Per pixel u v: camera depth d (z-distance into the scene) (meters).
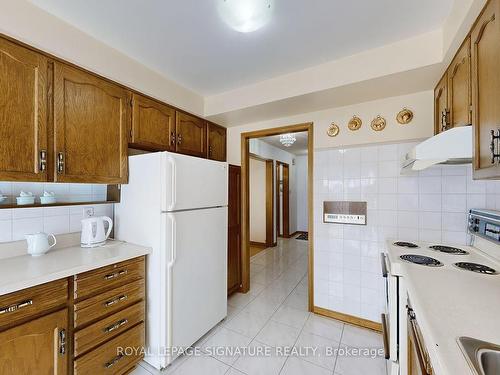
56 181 1.43
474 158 1.11
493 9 0.96
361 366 1.72
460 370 0.59
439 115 1.74
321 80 1.90
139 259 1.67
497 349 0.67
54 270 1.27
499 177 0.96
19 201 1.44
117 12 1.36
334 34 1.54
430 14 1.36
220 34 1.56
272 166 5.37
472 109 1.14
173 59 1.85
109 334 1.48
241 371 1.67
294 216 6.78
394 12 1.35
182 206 1.79
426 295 1.01
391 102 2.05
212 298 2.10
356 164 2.24
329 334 2.10
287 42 1.63
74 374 1.31
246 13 1.16
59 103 1.44
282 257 4.54
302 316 2.40
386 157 2.11
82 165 1.56
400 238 2.05
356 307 2.25
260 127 2.76
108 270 1.49
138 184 1.81
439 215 1.90
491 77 0.97
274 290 3.04
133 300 1.63
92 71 1.60
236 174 2.87
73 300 1.33
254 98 2.25
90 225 1.75
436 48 1.49
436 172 1.91
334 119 2.31
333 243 2.35
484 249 1.60
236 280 2.89
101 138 1.67
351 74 1.78
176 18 1.41
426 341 0.77
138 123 1.92
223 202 2.25
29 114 1.31
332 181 2.35
